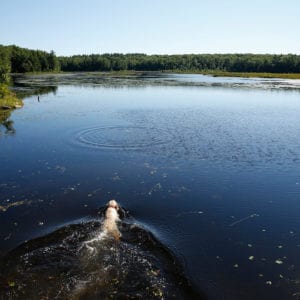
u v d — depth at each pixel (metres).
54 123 32.75
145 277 9.95
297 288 10.02
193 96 57.97
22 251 11.12
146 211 14.57
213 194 16.55
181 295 9.45
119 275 9.96
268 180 18.39
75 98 54.00
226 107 45.09
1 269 10.25
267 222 13.95
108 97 55.75
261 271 10.79
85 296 9.07
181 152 23.20
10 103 43.00
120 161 21.17
